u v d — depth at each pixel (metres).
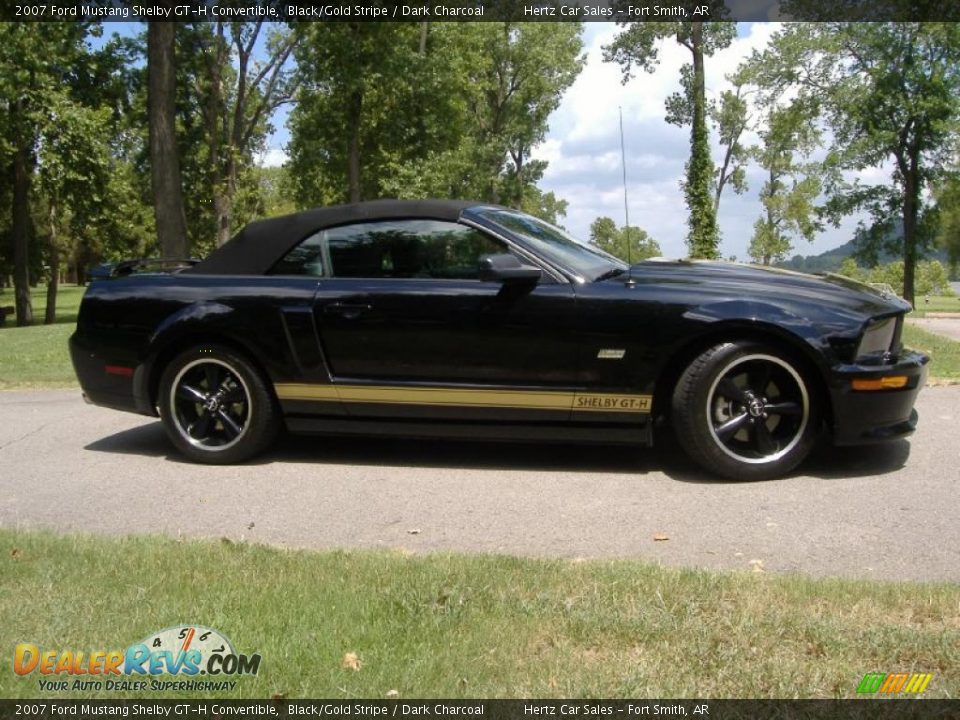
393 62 29.03
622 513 4.32
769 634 2.69
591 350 4.83
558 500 4.57
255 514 4.48
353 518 4.38
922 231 38.69
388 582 3.18
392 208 5.28
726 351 4.70
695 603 2.93
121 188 29.92
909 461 5.07
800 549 3.74
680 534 3.99
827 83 37.62
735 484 4.76
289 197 35.91
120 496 4.85
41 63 27.33
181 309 5.35
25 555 3.55
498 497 4.66
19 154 29.72
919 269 52.66
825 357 4.61
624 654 2.59
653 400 4.88
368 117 30.86
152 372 5.50
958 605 2.90
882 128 37.12
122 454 5.82
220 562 3.44
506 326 4.91
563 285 4.89
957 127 35.38
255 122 29.67
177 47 27.97
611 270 5.15
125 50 30.95
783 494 4.55
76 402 7.84
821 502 4.39
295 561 3.46
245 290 5.29
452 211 5.19
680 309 4.73
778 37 37.59
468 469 5.23
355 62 28.41
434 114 32.09
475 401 5.02
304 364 5.20
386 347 5.08
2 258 41.28
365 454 5.64
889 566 3.52
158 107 19.17
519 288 4.90
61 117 27.47
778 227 40.59
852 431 4.70
